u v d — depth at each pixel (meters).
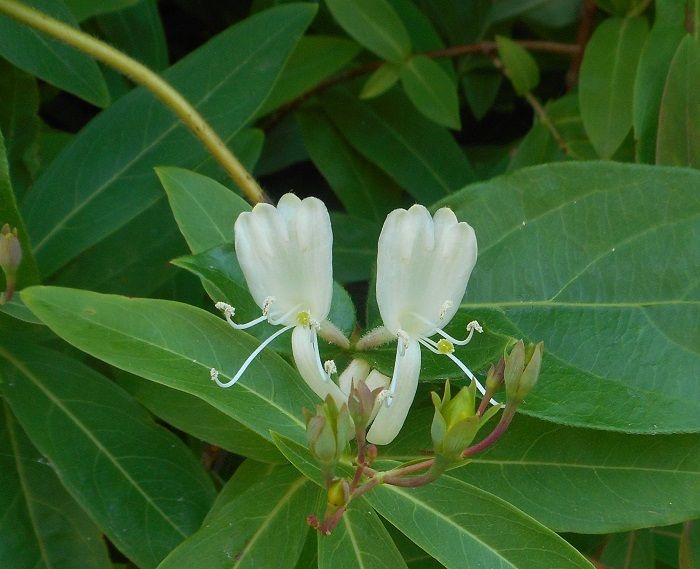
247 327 0.30
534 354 0.28
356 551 0.29
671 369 0.31
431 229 0.29
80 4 0.38
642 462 0.31
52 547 0.32
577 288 0.32
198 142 0.37
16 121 0.38
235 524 0.30
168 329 0.30
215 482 0.35
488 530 0.30
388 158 0.43
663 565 0.38
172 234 0.38
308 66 0.43
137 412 0.32
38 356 0.32
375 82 0.42
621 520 0.30
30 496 0.32
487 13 0.47
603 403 0.31
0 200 0.32
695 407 0.31
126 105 0.37
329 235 0.29
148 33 0.43
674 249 0.32
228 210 0.33
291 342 0.31
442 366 0.31
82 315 0.29
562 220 0.33
